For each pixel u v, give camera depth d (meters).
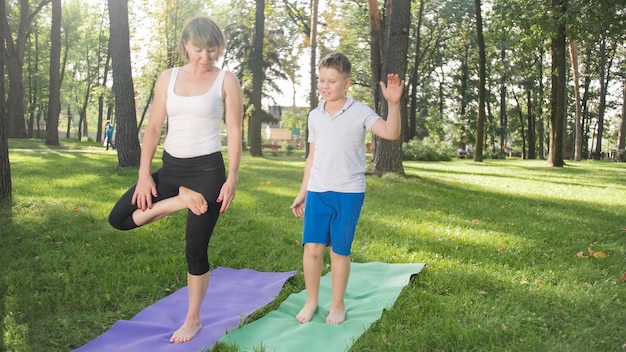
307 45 26.27
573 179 15.98
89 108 56.97
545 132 52.75
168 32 31.42
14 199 6.74
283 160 21.39
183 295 4.02
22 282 4.07
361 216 7.42
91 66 45.69
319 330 3.34
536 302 3.95
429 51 38.28
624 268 5.06
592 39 22.08
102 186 9.16
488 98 42.69
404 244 5.82
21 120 27.97
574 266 5.02
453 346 3.16
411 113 36.06
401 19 12.70
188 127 3.15
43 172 11.12
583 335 3.32
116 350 3.07
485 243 5.98
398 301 3.92
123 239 5.46
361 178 3.61
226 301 3.92
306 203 3.68
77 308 3.72
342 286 3.59
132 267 4.61
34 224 5.75
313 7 21.17
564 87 22.97
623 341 3.25
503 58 40.28
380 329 3.41
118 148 12.05
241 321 3.49
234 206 7.75
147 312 3.67
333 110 3.64
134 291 4.03
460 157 37.44
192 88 3.17
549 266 5.03
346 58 3.55
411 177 13.52
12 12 31.95
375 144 14.00
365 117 3.53
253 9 24.75
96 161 14.80
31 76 40.53
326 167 3.58
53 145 23.64
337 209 3.54
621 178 16.48
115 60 11.85
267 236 5.91
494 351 3.07
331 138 3.57
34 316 3.53
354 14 29.69
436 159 28.97
